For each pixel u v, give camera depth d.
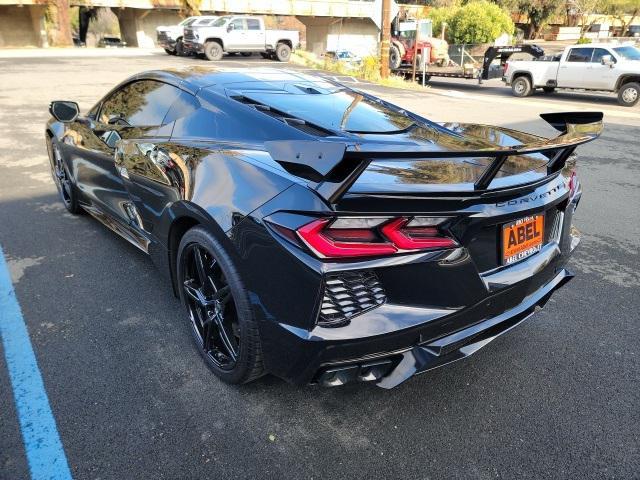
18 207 4.79
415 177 2.11
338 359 1.95
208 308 2.53
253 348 2.21
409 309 2.00
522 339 3.08
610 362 2.88
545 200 2.33
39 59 20.98
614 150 8.88
